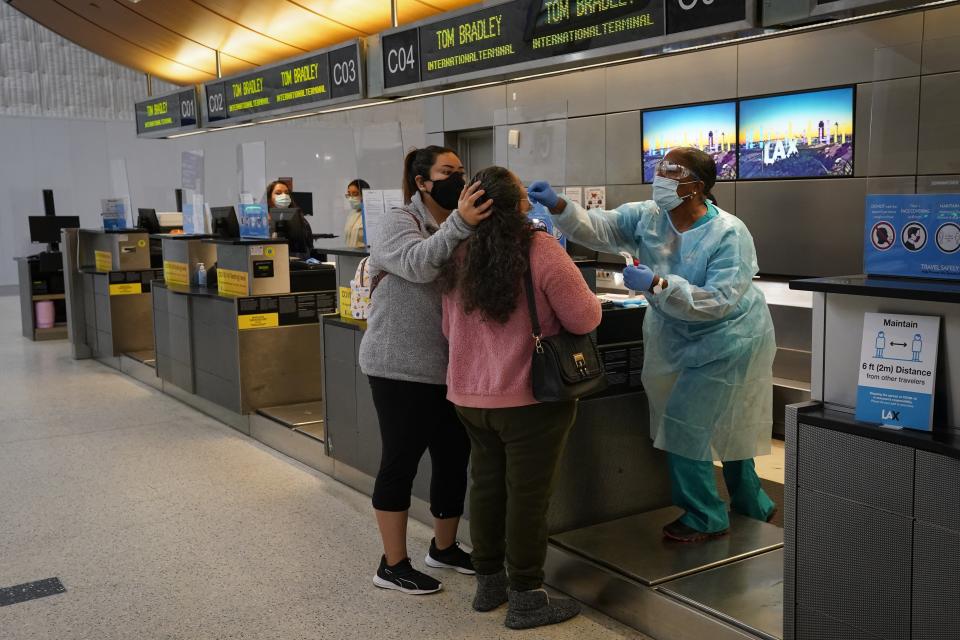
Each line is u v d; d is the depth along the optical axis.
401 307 3.06
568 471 3.40
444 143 9.96
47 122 13.95
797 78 6.52
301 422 5.19
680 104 7.47
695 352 3.21
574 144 8.58
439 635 2.88
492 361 2.74
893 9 2.69
